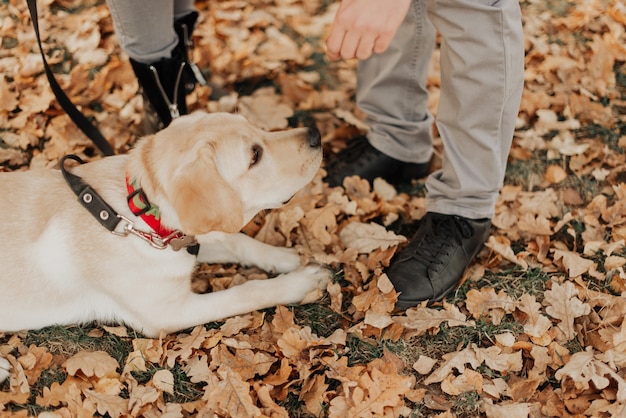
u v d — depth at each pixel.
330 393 2.21
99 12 3.90
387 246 2.71
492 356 2.31
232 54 3.82
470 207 2.58
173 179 2.05
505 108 2.34
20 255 2.27
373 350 2.36
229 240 2.69
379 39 2.09
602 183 3.06
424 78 2.89
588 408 2.13
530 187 3.07
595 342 2.34
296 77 3.71
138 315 2.36
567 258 2.64
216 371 2.30
